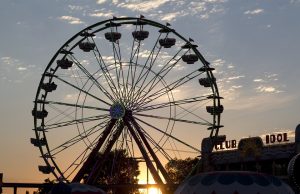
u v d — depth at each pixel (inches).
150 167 2723.9
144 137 2743.6
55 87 2851.9
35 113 2812.5
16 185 2960.1
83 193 1909.4
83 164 2755.9
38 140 2795.3
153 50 2815.0
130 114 2743.6
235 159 3326.8
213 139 2817.4
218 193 1669.5
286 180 2972.4
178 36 2819.9
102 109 2768.2
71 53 2876.5
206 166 3489.2
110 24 2874.0
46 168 2763.3
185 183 1819.6
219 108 2815.0
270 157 3110.2
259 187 1674.5
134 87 2780.5
